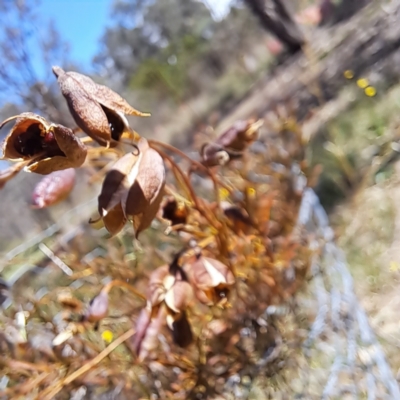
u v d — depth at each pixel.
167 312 0.07
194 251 0.07
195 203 0.08
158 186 0.06
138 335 0.07
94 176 0.08
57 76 0.06
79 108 0.05
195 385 0.08
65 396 0.08
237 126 0.08
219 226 0.08
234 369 0.08
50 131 0.05
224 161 0.08
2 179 0.06
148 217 0.06
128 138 0.06
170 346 0.08
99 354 0.08
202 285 0.07
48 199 0.07
